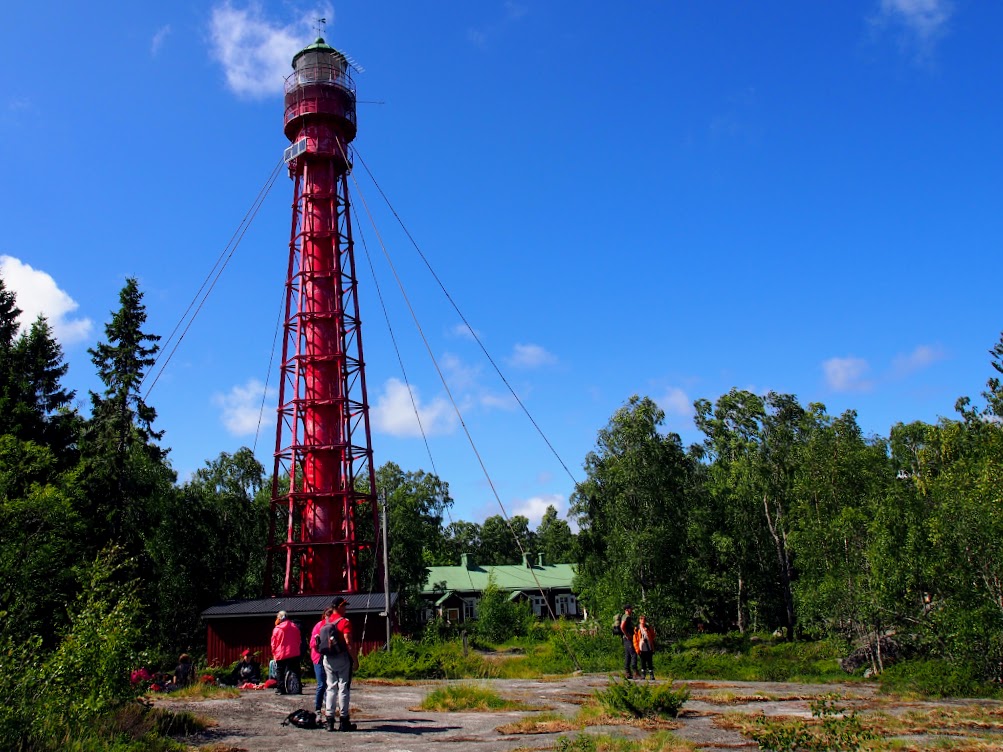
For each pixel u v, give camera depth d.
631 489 49.00
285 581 36.19
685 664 32.91
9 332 40.41
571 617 89.69
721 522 57.44
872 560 31.95
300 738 12.64
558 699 19.52
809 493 41.66
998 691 23.66
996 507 28.23
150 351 41.66
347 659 13.65
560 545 107.38
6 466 28.33
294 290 40.38
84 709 11.45
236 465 56.28
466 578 91.00
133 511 40.19
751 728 13.47
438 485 76.62
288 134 43.12
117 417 39.19
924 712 17.41
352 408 39.16
